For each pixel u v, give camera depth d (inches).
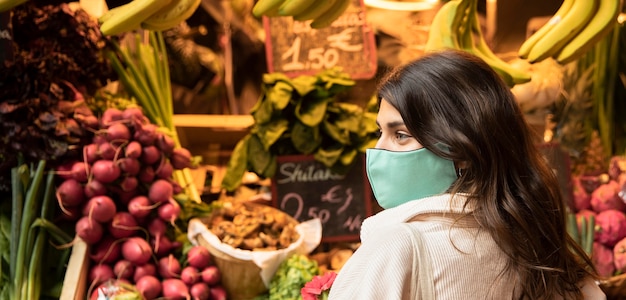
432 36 93.1
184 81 138.5
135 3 82.4
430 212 51.3
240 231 90.4
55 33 94.8
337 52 113.0
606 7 88.8
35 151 88.0
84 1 111.5
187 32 136.7
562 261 53.2
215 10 144.9
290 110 104.2
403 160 52.9
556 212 54.0
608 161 114.9
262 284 89.7
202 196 111.3
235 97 147.6
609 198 103.2
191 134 118.1
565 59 92.0
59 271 90.1
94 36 97.9
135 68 107.0
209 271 89.0
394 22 138.6
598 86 115.7
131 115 91.4
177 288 87.6
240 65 147.5
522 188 52.1
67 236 90.2
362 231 55.7
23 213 87.3
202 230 90.3
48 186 89.1
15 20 92.5
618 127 119.3
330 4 85.7
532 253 50.8
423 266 48.9
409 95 51.9
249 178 115.9
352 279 50.0
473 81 52.1
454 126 50.9
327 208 104.5
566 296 54.2
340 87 103.4
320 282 64.5
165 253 92.5
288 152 105.9
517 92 109.3
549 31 89.9
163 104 109.5
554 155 105.6
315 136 102.9
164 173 92.6
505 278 50.6
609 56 116.3
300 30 113.0
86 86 99.0
